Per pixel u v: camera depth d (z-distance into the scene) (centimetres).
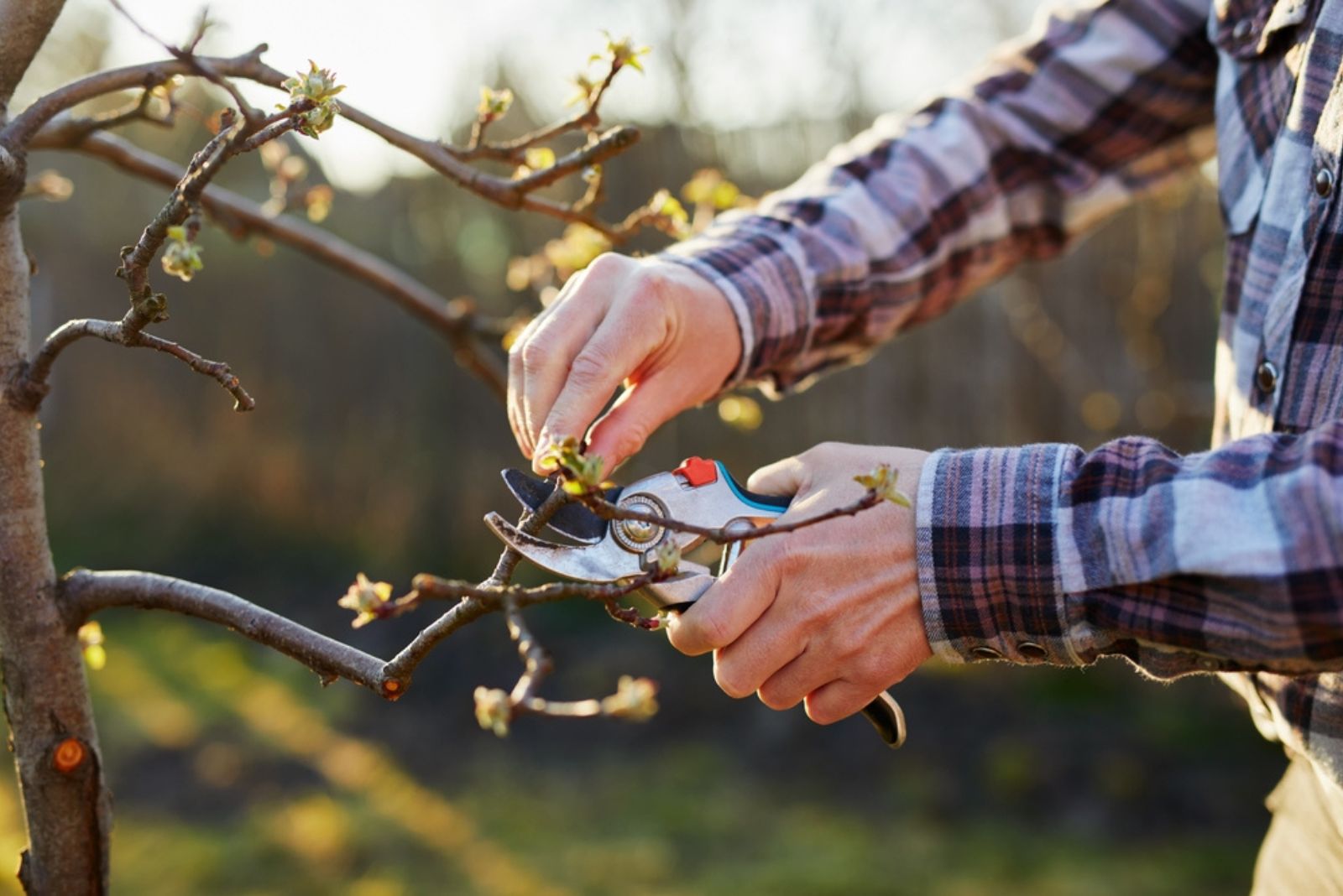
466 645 533
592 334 117
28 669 99
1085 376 505
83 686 103
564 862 348
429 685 497
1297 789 143
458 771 418
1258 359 113
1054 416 511
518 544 98
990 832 366
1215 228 485
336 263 180
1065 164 164
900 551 100
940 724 439
